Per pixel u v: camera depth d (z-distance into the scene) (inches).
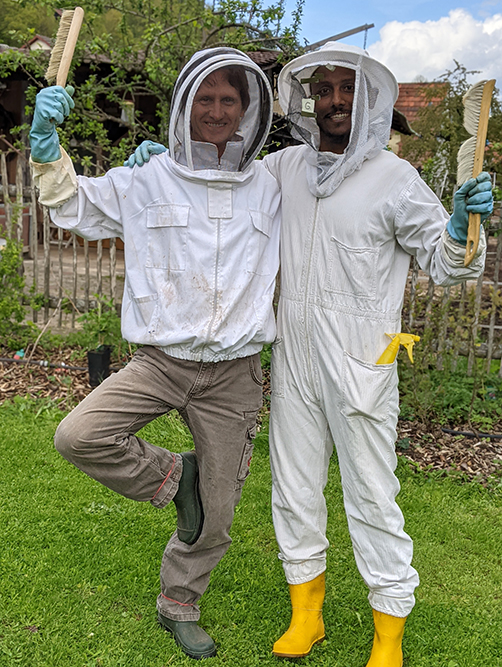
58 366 201.5
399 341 77.8
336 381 78.0
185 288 76.9
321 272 79.0
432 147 283.1
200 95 74.4
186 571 87.3
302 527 86.9
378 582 80.7
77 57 232.1
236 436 83.7
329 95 76.0
